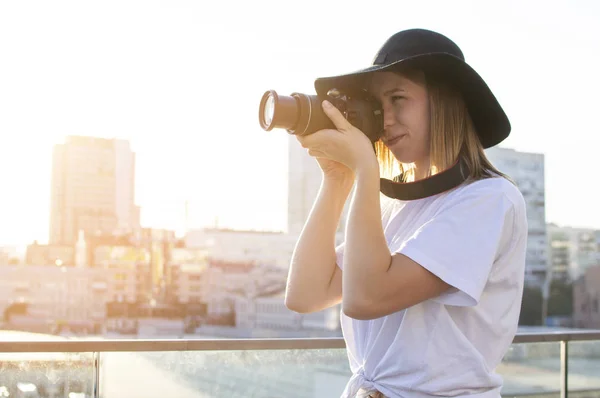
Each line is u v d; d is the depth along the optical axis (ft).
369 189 3.20
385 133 3.57
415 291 3.14
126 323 360.28
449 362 3.24
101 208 384.88
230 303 363.76
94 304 362.74
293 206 366.22
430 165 3.56
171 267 369.09
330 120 3.37
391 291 3.10
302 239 4.02
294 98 3.35
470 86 3.41
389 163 4.11
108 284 364.79
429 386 3.26
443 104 3.48
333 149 3.36
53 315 364.38
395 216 3.73
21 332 358.02
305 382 6.62
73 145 387.34
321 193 4.06
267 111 3.42
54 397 5.78
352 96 3.51
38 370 5.76
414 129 3.49
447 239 3.16
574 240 352.28
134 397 5.96
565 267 349.00
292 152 367.66
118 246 373.81
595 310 347.56
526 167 339.16
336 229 4.04
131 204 385.29
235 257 365.61
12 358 5.72
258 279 362.94
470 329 3.29
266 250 364.79
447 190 3.45
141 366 6.00
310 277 3.96
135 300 365.20
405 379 3.33
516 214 3.31
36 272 365.61
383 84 3.53
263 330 357.82
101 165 387.96
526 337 7.66
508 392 7.55
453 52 3.53
